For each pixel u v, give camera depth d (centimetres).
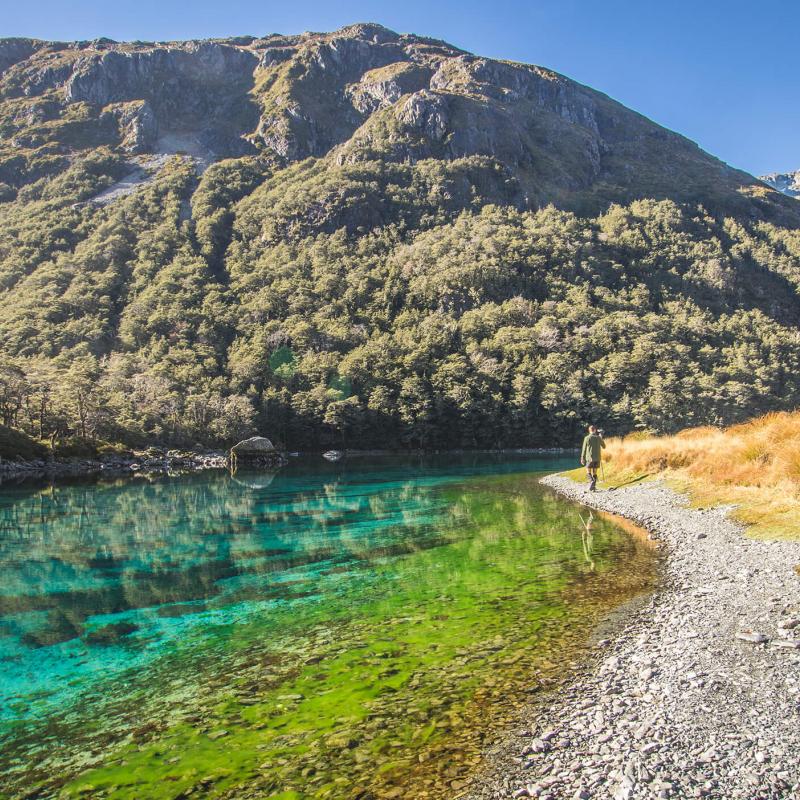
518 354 12612
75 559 1933
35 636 1191
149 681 955
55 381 9212
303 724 777
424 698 827
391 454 10194
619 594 1280
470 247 17212
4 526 2656
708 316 15512
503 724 744
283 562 1805
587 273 17075
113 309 15450
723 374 12338
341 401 10425
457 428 11131
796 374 13162
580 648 978
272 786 647
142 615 1318
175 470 6719
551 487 3628
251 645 1096
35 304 14562
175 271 16738
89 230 19788
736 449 2530
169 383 10775
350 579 1556
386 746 711
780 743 652
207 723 799
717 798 570
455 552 1825
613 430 10981
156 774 683
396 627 1139
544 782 618
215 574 1686
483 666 926
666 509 2289
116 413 8594
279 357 12569
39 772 700
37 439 6944
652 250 19112
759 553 1475
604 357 12500
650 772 616
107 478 5531
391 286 16075
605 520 2277
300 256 17488
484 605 1251
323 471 6175
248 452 7325
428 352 12650
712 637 974
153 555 1973
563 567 1554
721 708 739
